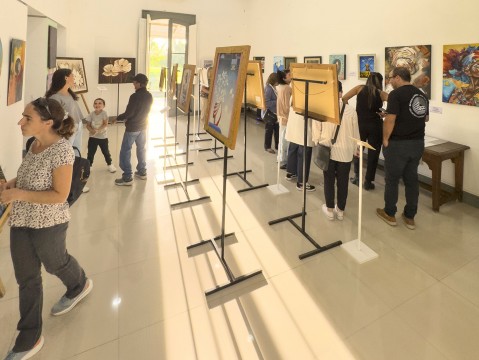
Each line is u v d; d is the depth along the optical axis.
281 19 7.21
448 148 3.55
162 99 10.48
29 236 1.66
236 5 9.07
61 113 1.60
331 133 2.96
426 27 3.89
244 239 2.98
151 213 3.44
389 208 3.22
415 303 2.20
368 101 3.78
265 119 5.64
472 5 3.37
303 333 1.96
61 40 7.07
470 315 2.09
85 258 2.63
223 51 2.39
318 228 3.18
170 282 2.38
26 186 1.58
